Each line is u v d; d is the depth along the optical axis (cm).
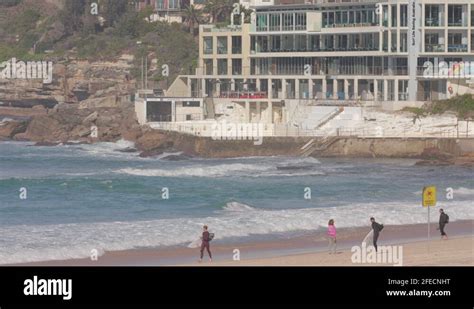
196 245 16538
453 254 15738
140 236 16975
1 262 15212
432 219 19075
